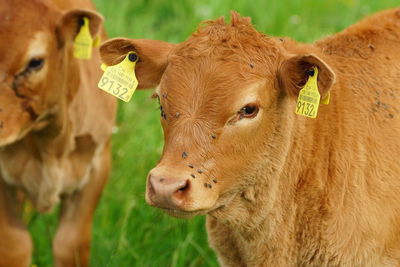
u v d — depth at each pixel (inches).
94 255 391.9
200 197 258.2
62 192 385.4
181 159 259.9
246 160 273.4
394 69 316.8
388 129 305.4
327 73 265.9
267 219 295.7
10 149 366.9
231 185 273.3
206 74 269.3
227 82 267.9
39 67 342.6
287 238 299.7
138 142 429.7
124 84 292.4
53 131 364.8
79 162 385.4
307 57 268.2
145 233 384.5
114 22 518.0
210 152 263.6
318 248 298.7
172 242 379.2
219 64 270.4
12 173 372.2
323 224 296.0
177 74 272.4
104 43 291.3
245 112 268.1
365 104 306.3
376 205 297.3
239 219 292.8
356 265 297.7
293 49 303.3
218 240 313.3
